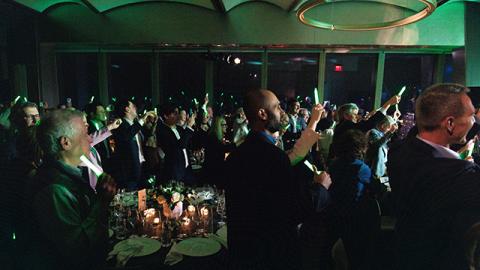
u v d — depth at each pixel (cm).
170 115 323
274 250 107
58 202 96
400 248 100
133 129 323
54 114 105
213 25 661
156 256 152
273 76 721
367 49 684
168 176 323
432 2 244
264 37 660
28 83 675
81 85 732
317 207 122
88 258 103
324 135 388
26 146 118
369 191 189
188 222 180
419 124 100
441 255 84
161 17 662
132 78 734
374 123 299
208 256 151
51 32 668
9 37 659
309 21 322
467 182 79
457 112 91
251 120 113
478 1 598
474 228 73
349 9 639
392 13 635
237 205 112
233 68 717
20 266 103
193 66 725
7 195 104
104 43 671
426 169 88
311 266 164
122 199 212
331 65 715
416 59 702
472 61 620
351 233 165
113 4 642
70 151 105
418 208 90
